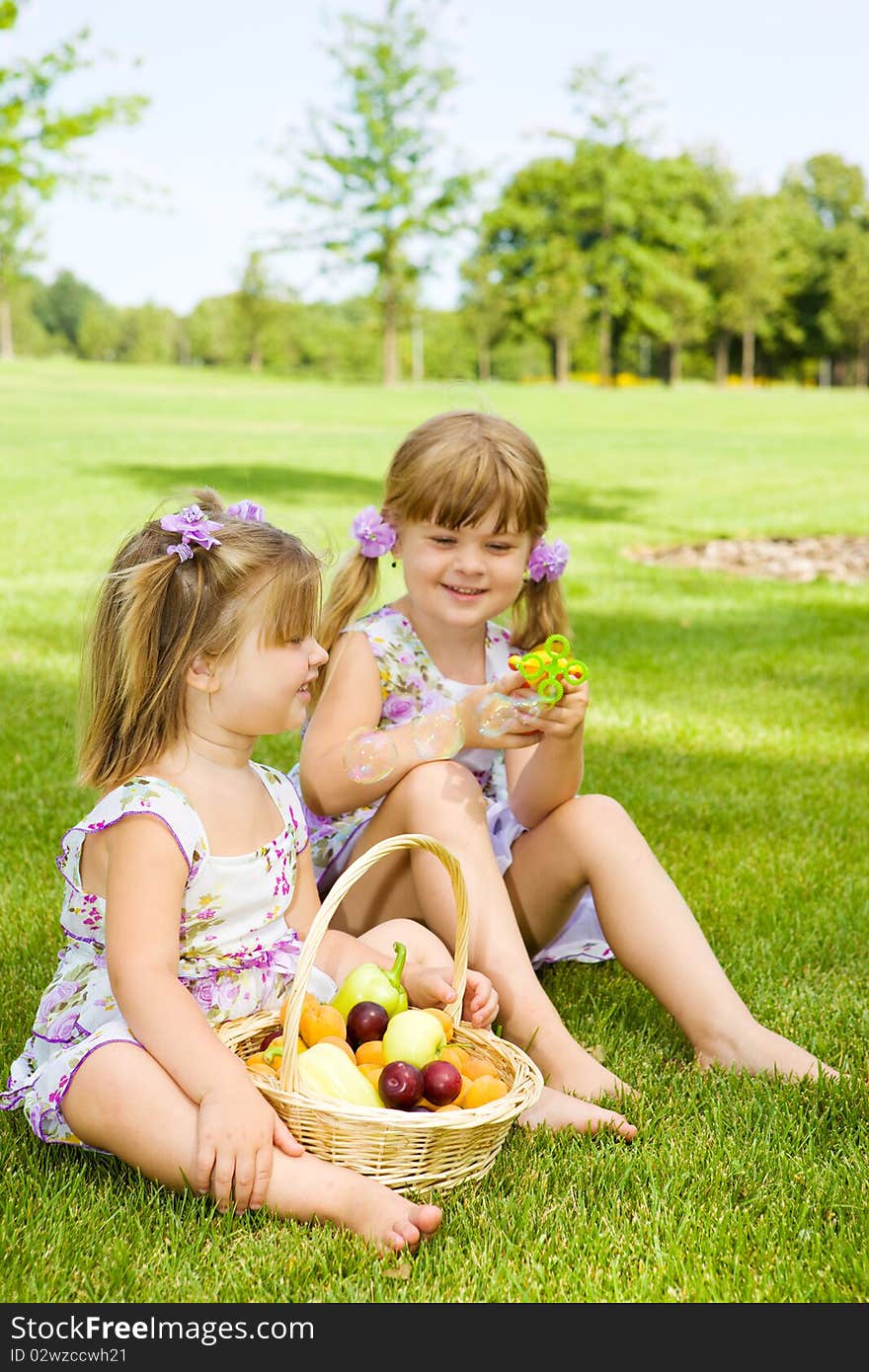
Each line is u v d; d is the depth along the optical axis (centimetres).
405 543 241
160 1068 175
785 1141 188
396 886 232
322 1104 173
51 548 796
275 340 5738
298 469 1302
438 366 6234
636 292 4894
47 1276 156
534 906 234
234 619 192
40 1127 182
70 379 3186
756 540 959
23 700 451
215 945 198
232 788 200
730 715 473
